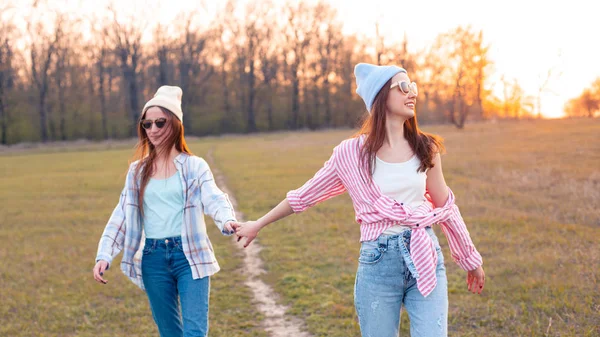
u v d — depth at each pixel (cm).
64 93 5800
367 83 276
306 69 6769
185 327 314
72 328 508
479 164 1647
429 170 281
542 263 594
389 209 262
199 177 333
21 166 2912
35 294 618
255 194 1367
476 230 797
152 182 333
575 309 452
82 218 1161
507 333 427
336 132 5794
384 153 274
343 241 802
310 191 290
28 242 928
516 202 1029
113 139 5878
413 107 274
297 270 658
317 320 485
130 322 515
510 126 4116
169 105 337
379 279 263
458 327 448
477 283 300
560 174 1312
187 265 324
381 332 266
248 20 6581
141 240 335
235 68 6662
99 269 317
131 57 5888
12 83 5519
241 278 646
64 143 5284
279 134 6119
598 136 2367
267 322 498
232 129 6706
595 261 589
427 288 256
